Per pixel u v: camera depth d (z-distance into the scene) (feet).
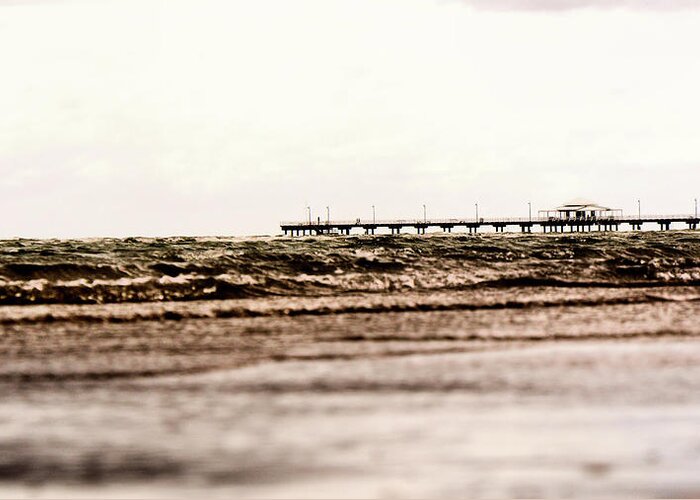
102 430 70.90
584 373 92.22
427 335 117.91
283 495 57.67
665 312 144.15
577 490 58.70
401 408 77.71
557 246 258.78
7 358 100.58
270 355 102.73
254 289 171.01
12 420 74.02
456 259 217.15
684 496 57.88
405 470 61.98
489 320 133.39
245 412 76.38
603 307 150.71
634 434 70.18
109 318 131.64
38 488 58.70
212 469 62.13
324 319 134.10
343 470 61.93
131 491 58.23
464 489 58.70
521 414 75.72
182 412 76.48
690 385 86.53
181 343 111.45
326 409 77.36
